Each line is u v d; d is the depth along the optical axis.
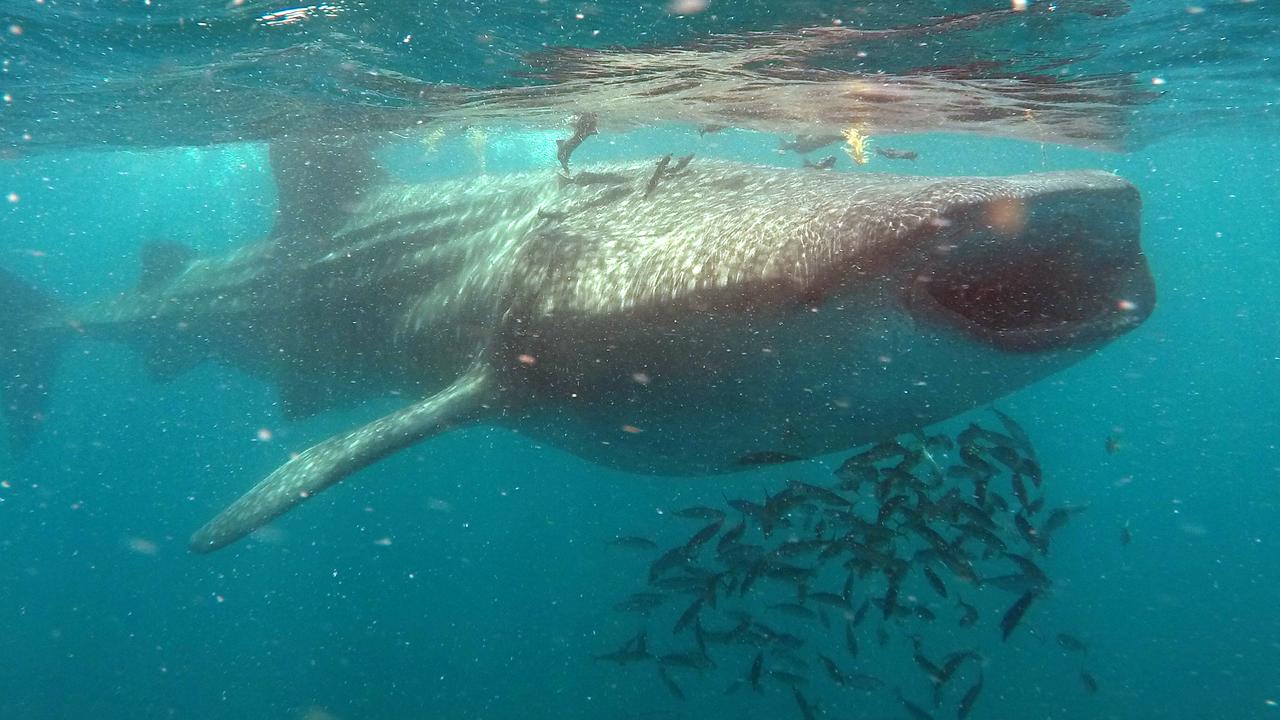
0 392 14.81
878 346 3.72
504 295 5.76
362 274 8.72
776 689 15.40
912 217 3.27
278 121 11.75
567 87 9.41
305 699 19.34
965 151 32.06
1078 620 23.33
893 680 15.78
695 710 15.09
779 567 6.74
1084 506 7.63
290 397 9.97
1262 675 21.03
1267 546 47.72
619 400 5.26
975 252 3.64
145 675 22.41
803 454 4.88
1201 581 33.91
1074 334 3.41
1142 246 3.48
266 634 25.56
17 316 15.02
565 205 6.25
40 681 22.39
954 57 8.16
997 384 3.76
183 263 11.85
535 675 18.83
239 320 10.13
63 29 8.02
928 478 6.30
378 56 8.41
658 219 5.16
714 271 4.17
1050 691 17.56
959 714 7.35
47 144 15.67
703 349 4.43
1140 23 8.23
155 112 11.85
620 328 4.79
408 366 8.41
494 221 7.56
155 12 7.49
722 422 4.84
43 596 35.00
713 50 7.52
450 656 21.11
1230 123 21.06
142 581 36.50
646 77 8.77
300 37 7.98
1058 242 3.45
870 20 6.68
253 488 6.33
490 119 12.23
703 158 5.98
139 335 11.64
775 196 4.61
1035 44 8.19
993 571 16.27
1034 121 13.57
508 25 7.07
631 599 8.57
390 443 5.94
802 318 3.84
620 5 6.37
